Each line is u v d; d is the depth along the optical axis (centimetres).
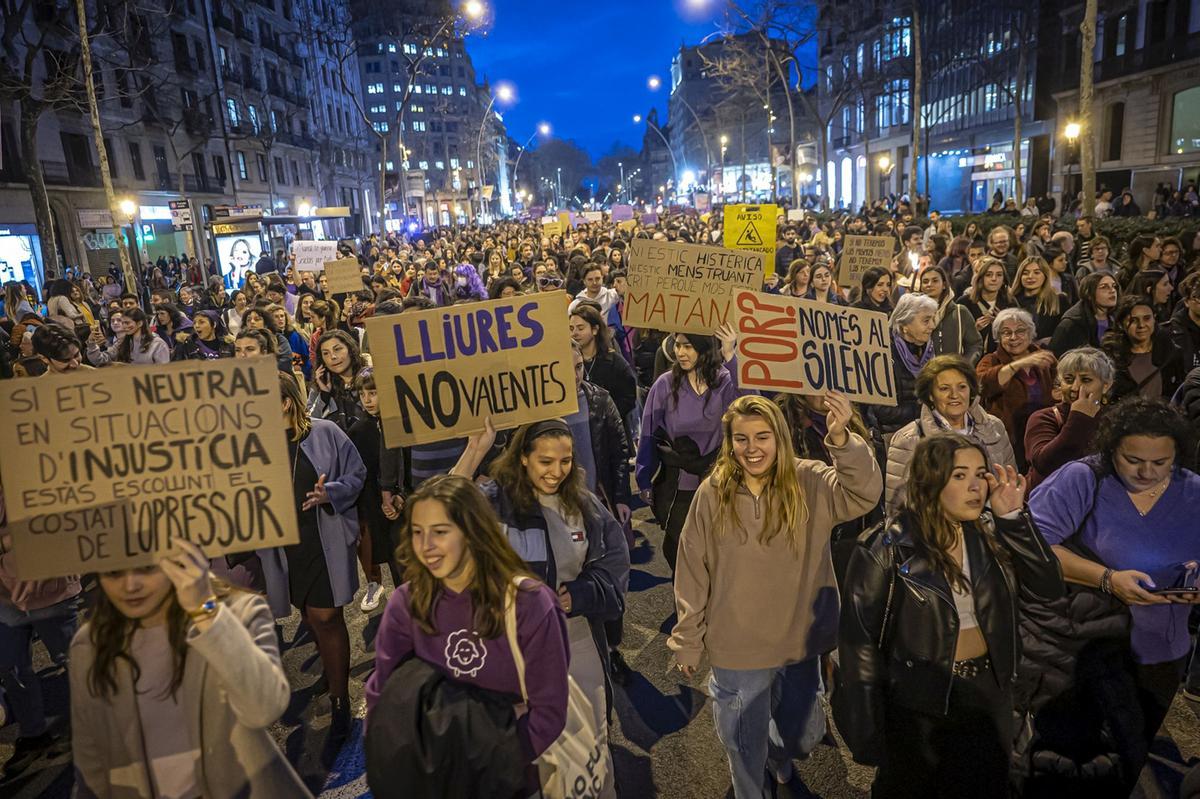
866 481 310
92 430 240
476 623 246
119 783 233
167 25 4053
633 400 604
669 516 488
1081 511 307
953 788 288
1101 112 3656
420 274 1619
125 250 1945
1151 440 281
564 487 345
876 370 379
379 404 372
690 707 428
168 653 231
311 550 413
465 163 11050
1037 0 3994
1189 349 530
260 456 248
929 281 691
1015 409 514
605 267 1162
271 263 2123
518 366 376
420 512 246
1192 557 295
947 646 275
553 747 269
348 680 446
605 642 361
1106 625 296
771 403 314
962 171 5050
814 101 8650
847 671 289
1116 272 939
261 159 5181
